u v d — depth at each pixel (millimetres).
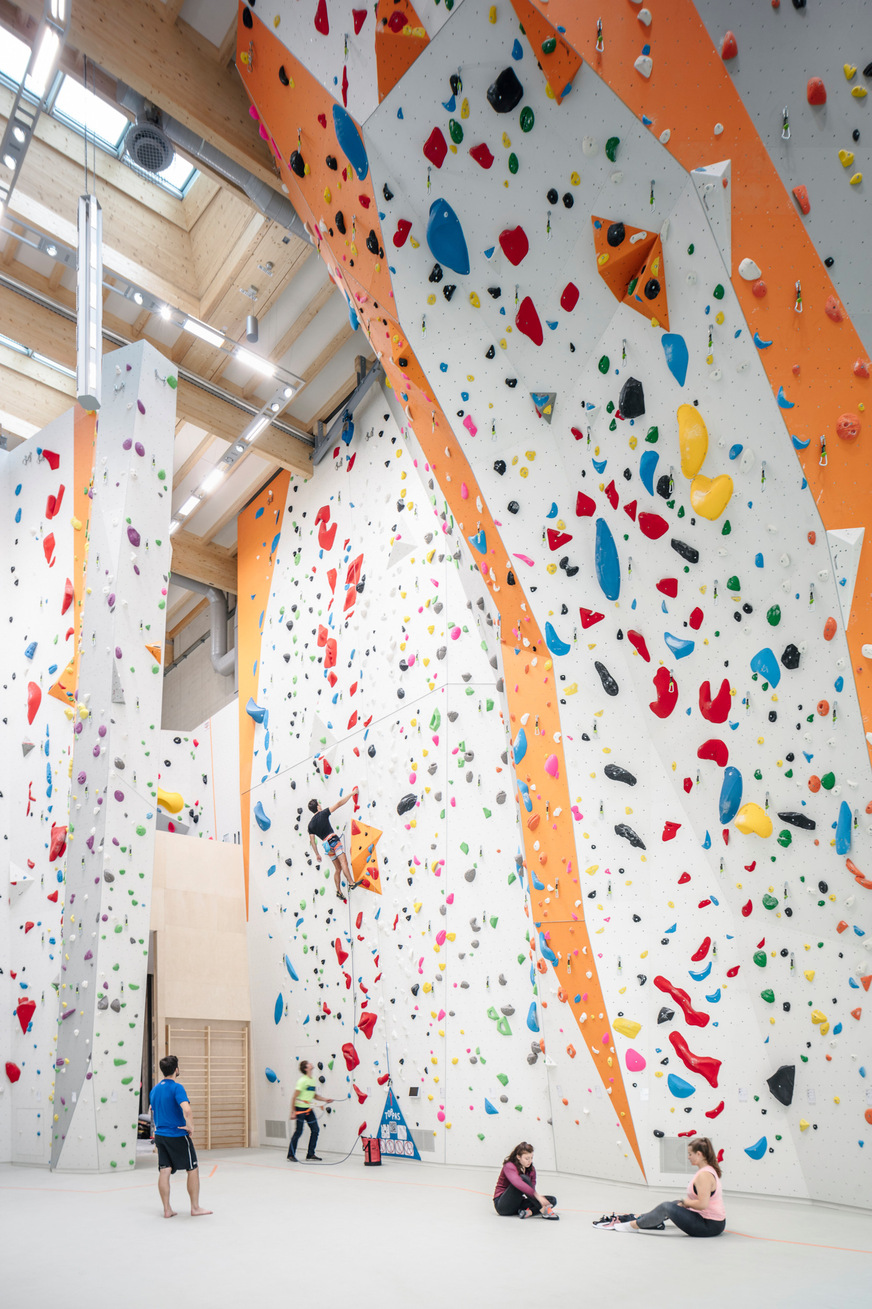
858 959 5703
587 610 7008
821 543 5395
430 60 5750
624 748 6977
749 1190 6102
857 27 4508
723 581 6066
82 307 6898
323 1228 5246
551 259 5996
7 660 10758
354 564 11312
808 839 5914
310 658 11930
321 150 6715
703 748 6477
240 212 10320
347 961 10148
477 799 8727
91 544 9727
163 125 8703
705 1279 3863
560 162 5625
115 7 8023
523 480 6992
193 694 17953
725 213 5117
